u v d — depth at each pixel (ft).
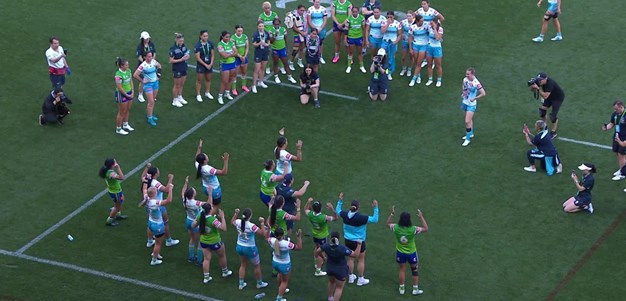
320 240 90.68
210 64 120.26
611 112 118.83
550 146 106.11
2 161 110.83
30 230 99.45
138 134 116.06
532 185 105.81
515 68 128.77
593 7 143.33
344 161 110.42
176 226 100.01
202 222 88.84
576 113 118.83
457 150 112.16
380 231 98.99
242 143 114.21
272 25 124.47
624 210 101.30
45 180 107.65
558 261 94.27
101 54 132.36
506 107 120.26
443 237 97.91
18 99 122.62
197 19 140.87
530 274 92.58
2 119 118.52
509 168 108.68
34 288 90.99
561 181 106.22
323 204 102.99
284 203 94.07
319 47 126.00
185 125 117.91
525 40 135.44
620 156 105.50
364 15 130.31
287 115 119.85
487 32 137.59
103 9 143.02
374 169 108.99
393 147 112.98
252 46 134.92
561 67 128.77
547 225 99.45
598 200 102.99
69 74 122.21
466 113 111.86
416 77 125.90
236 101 122.93
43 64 130.11
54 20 139.74
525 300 89.20
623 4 144.05
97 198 104.58
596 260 94.22
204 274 91.45
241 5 144.66
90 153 112.47
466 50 133.28
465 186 105.81
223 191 105.19
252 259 89.10
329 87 126.11
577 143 113.19
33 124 117.70
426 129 116.47
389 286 91.40
